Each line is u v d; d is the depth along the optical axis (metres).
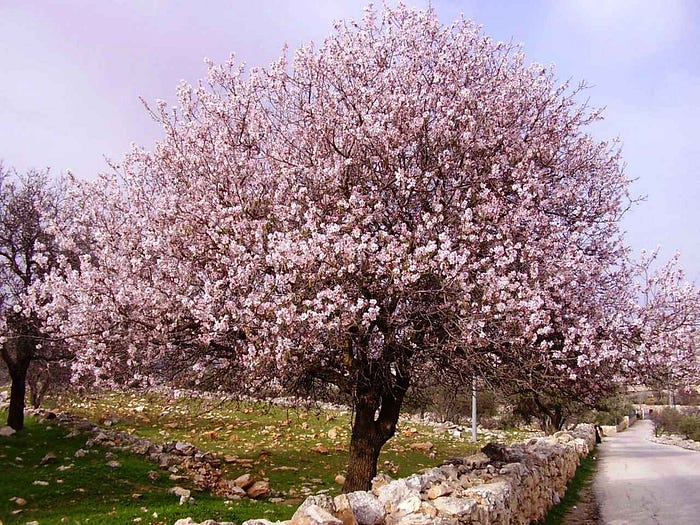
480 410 34.00
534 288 8.02
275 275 7.91
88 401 24.56
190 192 9.25
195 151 9.76
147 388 8.96
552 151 10.16
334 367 8.48
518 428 40.31
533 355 7.81
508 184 9.30
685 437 44.19
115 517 8.55
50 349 14.73
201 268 8.76
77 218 10.18
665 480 17.61
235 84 10.37
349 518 5.27
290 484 12.91
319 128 9.60
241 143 9.88
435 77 9.80
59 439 14.07
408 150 9.31
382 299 8.01
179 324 8.32
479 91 10.06
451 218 8.50
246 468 14.40
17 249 14.85
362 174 9.24
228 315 7.74
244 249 7.97
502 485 7.72
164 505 9.52
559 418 27.70
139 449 13.62
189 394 9.25
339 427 21.41
